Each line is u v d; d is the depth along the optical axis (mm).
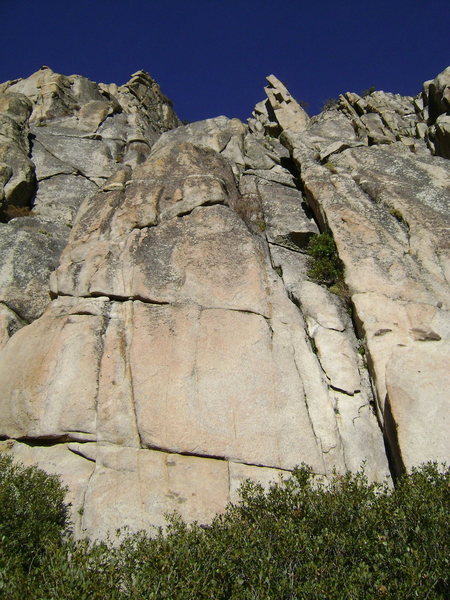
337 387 10016
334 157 16672
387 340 10234
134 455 8844
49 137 20953
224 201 13445
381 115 25547
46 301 12469
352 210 13375
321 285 12203
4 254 13297
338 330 10922
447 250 11914
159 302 10906
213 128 21875
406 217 13000
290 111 26969
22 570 5910
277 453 8789
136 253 11914
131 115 24938
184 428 8977
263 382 9547
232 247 11891
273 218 14859
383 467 9086
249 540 6172
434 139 19344
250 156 20062
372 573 5375
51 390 9656
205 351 9914
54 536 7117
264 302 10828
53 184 18109
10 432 9500
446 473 6973
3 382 10078
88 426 9242
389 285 11266
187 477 8555
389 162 15594
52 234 14859
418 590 5027
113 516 8180
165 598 5207
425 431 8359
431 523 5898
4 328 11609
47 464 9008
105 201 13789
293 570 5734
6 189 16203
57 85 25188
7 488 7438
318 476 8602
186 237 12281
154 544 6105
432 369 9109
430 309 10570
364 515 6301
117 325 10617
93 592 5223
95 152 20469
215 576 5656
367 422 9633
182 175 14594
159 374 9633
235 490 8375
